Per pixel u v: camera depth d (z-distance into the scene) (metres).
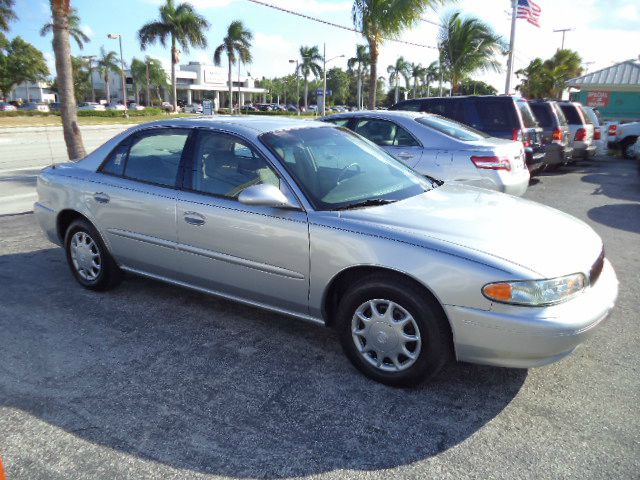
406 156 7.31
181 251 4.03
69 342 3.86
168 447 2.73
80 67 82.19
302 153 3.86
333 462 2.63
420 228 3.19
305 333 4.02
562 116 12.61
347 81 91.44
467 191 4.14
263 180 3.66
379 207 3.51
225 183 3.83
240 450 2.72
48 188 4.88
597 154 16.36
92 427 2.89
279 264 3.54
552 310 2.86
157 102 92.31
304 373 3.46
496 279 2.86
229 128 3.96
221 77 101.62
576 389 3.28
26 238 6.53
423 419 2.98
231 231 3.70
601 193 10.33
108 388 3.27
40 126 32.06
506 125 9.23
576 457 2.67
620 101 26.95
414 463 2.63
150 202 4.12
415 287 3.09
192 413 3.02
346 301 3.34
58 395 3.19
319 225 3.35
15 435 2.82
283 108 84.69
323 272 3.36
